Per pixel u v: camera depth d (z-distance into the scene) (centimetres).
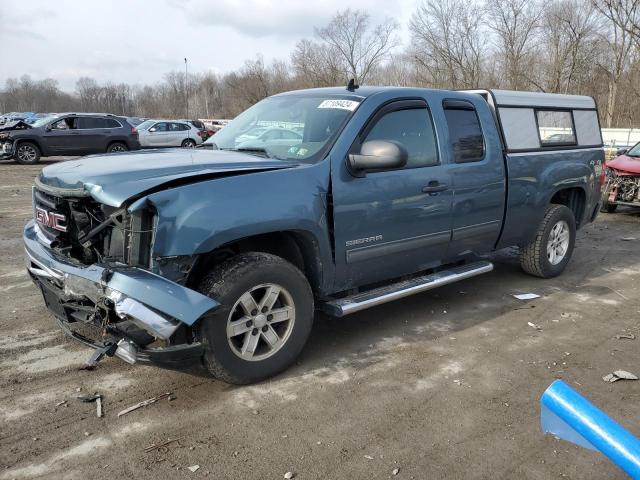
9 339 423
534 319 490
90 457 283
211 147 457
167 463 279
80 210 343
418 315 495
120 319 325
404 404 340
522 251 600
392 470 277
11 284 554
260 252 360
